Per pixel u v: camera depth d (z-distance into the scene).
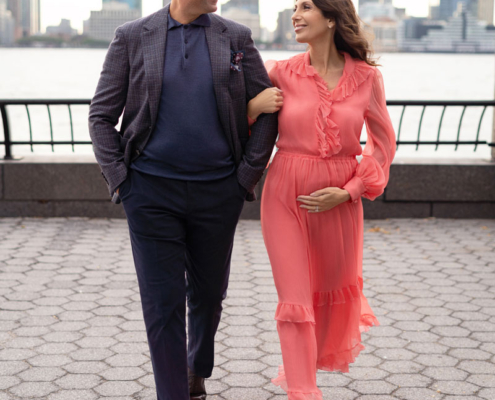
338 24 2.83
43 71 85.19
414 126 28.81
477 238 6.53
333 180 2.88
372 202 7.23
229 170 2.80
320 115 2.83
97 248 6.04
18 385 3.36
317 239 2.92
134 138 2.71
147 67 2.65
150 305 2.75
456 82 64.31
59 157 7.33
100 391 3.31
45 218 7.09
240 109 2.80
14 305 4.56
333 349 3.07
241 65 2.78
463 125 29.80
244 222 7.11
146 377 3.48
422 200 7.21
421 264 5.67
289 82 2.89
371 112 2.95
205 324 3.01
